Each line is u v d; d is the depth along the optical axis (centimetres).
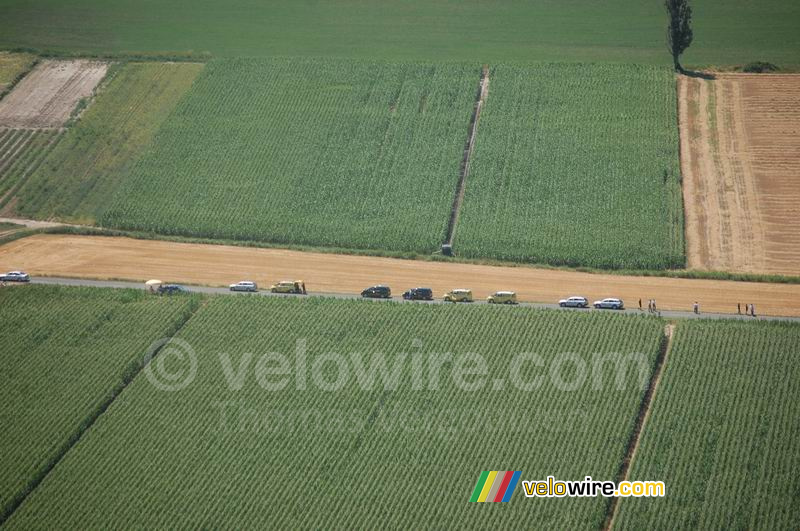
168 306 14212
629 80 18225
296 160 17162
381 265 15300
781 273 14675
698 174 16525
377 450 12100
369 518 11369
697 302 14138
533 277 14888
